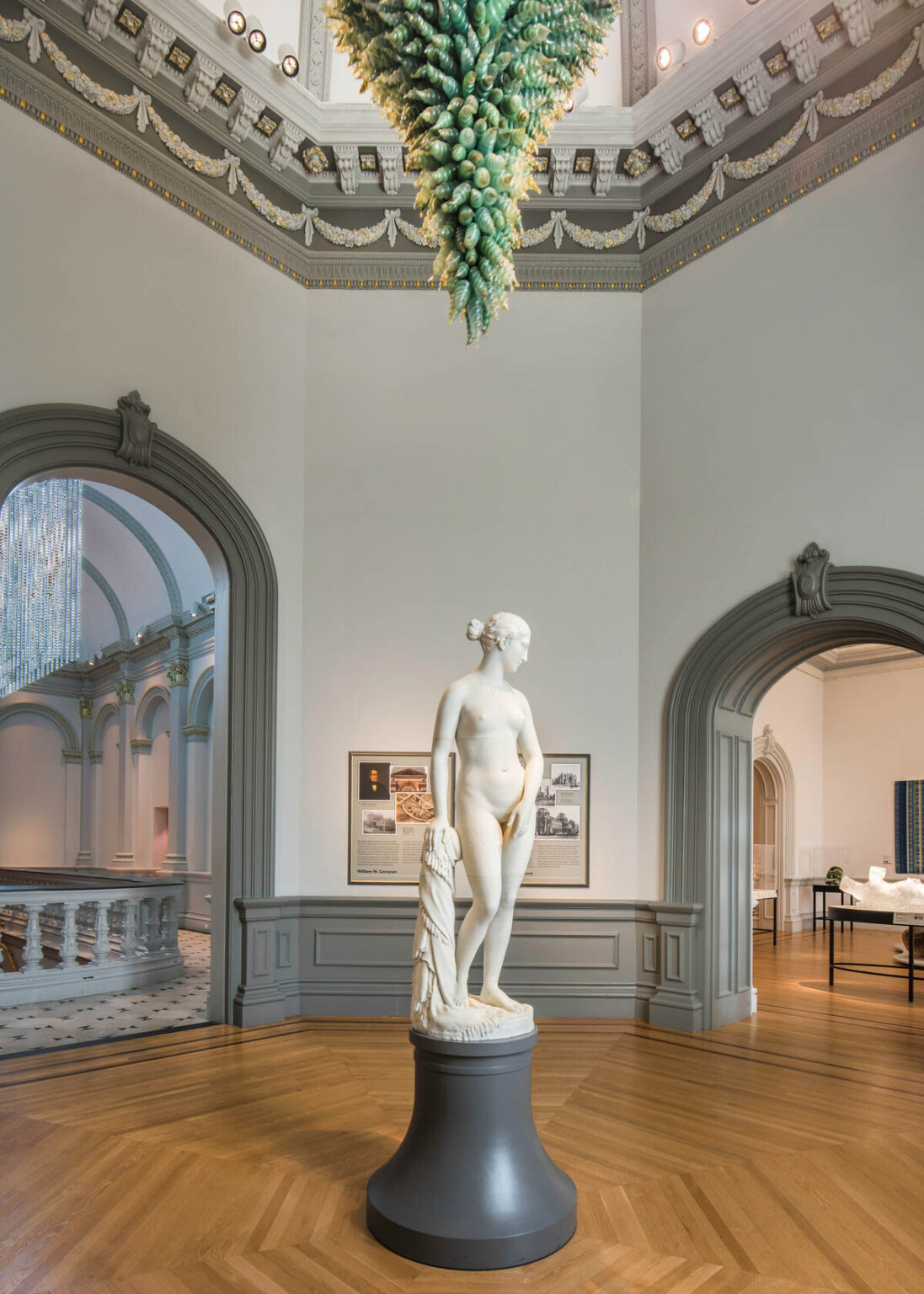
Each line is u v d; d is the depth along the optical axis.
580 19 4.57
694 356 7.99
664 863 7.68
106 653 18.20
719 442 7.73
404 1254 3.68
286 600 8.06
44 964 9.77
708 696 7.56
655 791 7.86
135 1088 5.68
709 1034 7.23
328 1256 3.68
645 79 8.46
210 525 7.52
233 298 7.89
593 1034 7.17
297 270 8.42
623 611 8.14
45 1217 3.96
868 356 6.81
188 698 14.77
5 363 6.37
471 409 8.36
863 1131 5.05
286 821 7.86
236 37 7.39
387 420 8.35
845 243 7.03
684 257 8.14
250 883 7.54
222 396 7.73
